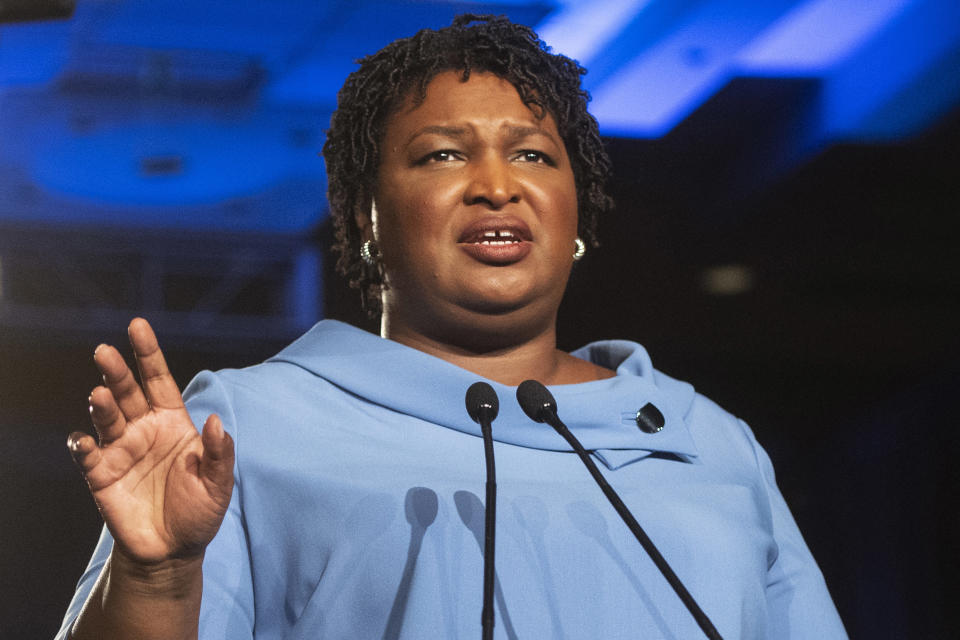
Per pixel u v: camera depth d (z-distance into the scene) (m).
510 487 5.37
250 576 5.27
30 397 31.48
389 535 5.09
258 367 5.94
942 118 24.64
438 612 4.96
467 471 5.42
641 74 22.97
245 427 5.46
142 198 27.91
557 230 6.00
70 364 31.36
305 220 28.78
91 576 5.18
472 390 4.93
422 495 5.19
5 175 27.02
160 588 4.33
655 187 27.73
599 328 31.62
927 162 26.28
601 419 5.82
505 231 5.90
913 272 30.28
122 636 4.33
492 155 6.02
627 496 5.54
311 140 26.52
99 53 23.89
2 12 21.25
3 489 32.28
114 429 4.28
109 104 25.50
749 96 24.23
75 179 27.12
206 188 27.61
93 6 22.06
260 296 31.98
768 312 31.80
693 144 25.84
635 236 29.89
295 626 5.12
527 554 5.14
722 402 34.59
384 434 5.55
